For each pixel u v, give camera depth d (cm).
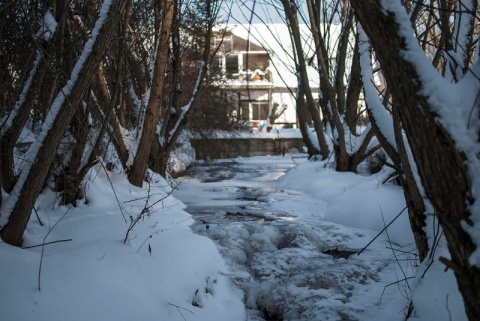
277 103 3744
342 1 1472
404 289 584
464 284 276
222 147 2716
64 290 435
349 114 1429
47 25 590
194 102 1254
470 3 420
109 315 431
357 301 570
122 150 951
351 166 1388
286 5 931
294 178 1542
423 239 477
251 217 992
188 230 793
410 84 269
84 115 743
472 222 266
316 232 873
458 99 268
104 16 525
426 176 276
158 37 990
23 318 388
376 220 912
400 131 457
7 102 659
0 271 446
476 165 266
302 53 1482
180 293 540
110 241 592
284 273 672
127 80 1124
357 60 1388
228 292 613
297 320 552
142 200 880
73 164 730
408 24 272
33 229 620
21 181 533
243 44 3741
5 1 592
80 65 525
